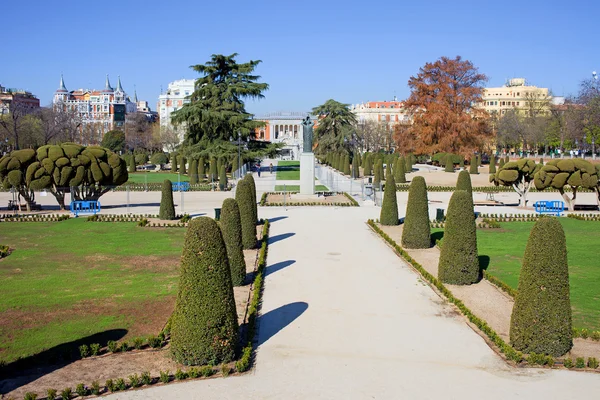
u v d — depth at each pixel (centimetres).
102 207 3947
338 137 9088
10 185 3612
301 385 1138
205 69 7281
